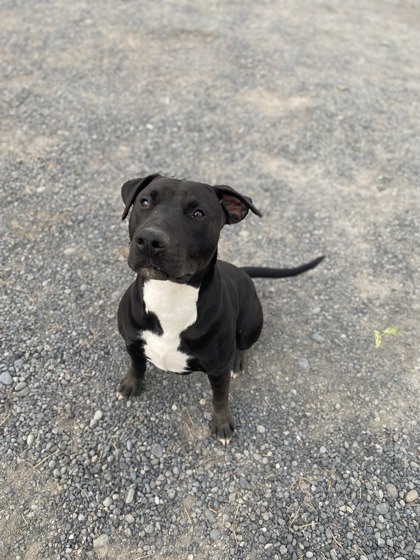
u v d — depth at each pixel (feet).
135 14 6.59
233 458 2.64
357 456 2.70
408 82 6.08
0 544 2.25
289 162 4.67
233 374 2.99
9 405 2.73
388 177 4.62
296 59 6.15
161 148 4.61
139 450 2.63
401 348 3.26
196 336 2.27
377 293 3.60
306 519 2.44
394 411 2.92
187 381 2.94
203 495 2.49
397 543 2.40
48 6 6.57
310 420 2.84
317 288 3.60
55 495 2.42
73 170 4.26
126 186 2.35
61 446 2.60
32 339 3.04
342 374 3.09
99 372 2.93
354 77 5.99
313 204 4.26
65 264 3.50
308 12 7.45
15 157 4.32
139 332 2.36
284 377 3.04
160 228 1.91
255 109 5.24
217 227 2.17
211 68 5.75
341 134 5.06
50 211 3.88
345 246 3.93
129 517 2.38
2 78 5.20
